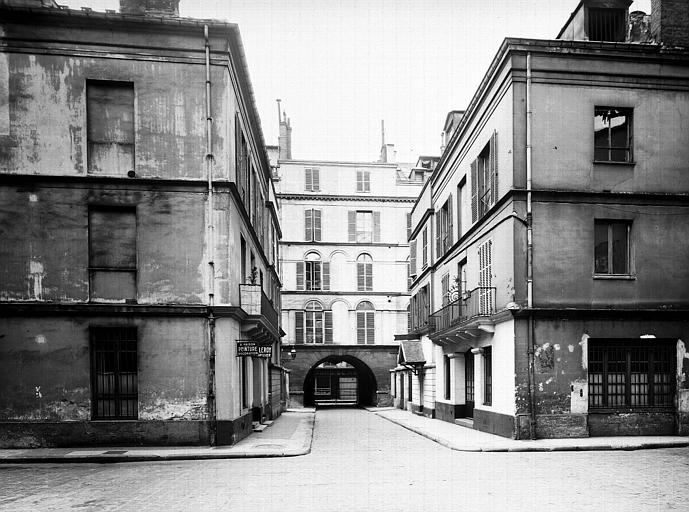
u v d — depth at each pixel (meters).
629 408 13.79
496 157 15.15
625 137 14.66
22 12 12.91
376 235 37.69
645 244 14.19
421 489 8.29
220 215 13.42
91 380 12.84
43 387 12.70
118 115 13.46
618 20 15.64
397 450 12.84
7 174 12.91
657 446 12.48
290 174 37.56
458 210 19.73
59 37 13.21
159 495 8.03
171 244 13.27
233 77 14.34
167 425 12.81
